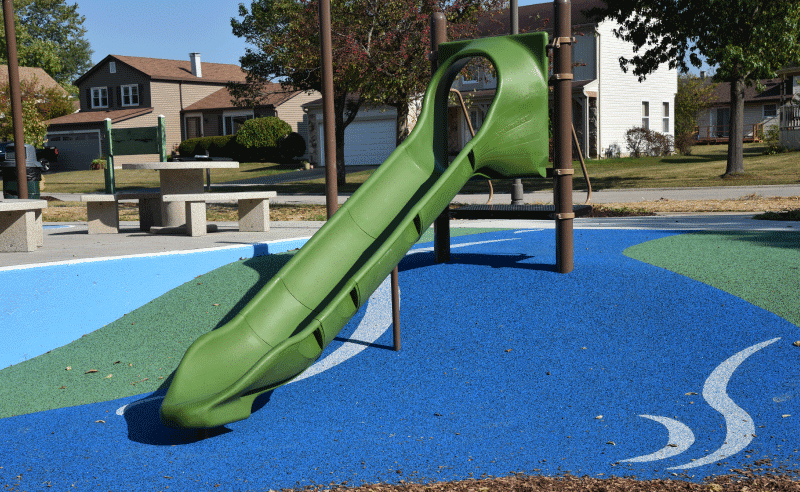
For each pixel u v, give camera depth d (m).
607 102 36.50
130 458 4.57
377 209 6.83
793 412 4.53
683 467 3.91
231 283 8.20
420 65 18.83
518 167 7.60
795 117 35.59
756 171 25.97
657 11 23.38
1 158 35.12
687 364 5.48
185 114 52.72
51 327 7.25
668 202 18.06
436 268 8.55
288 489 3.94
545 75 7.70
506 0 21.23
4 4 11.25
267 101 48.16
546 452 4.27
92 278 7.60
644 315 6.48
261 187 30.66
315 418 5.10
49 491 4.09
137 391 5.98
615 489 3.65
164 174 11.43
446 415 5.00
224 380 5.24
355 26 19.34
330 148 8.03
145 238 10.45
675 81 41.03
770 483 3.59
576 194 22.16
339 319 5.29
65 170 49.16
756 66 21.70
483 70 21.88
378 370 5.98
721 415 4.60
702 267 7.65
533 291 7.34
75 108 59.59
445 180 6.26
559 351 5.98
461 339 6.46
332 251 6.38
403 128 22.97
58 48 82.12
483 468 4.08
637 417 4.70
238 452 4.56
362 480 4.00
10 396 6.00
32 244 8.85
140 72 51.38
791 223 11.64
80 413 5.52
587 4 36.59
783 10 21.62
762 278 7.07
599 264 8.05
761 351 5.51
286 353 4.92
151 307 7.85
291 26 22.34
